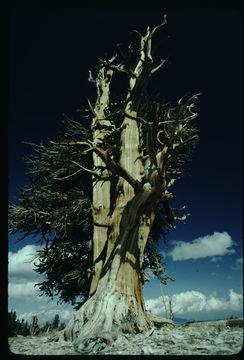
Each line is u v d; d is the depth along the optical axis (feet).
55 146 46.57
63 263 44.98
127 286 28.02
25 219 42.47
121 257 29.01
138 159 36.60
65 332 25.53
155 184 29.89
